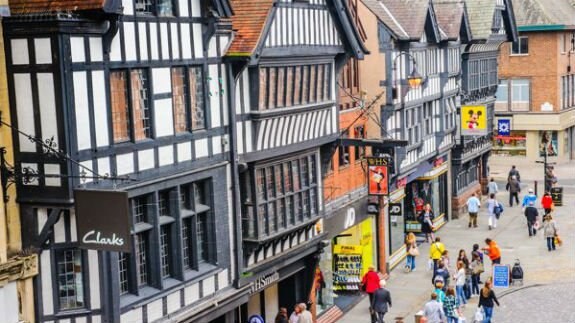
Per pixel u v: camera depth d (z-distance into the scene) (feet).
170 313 86.74
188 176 88.89
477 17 205.77
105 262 77.71
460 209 199.21
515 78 271.28
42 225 76.07
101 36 77.20
